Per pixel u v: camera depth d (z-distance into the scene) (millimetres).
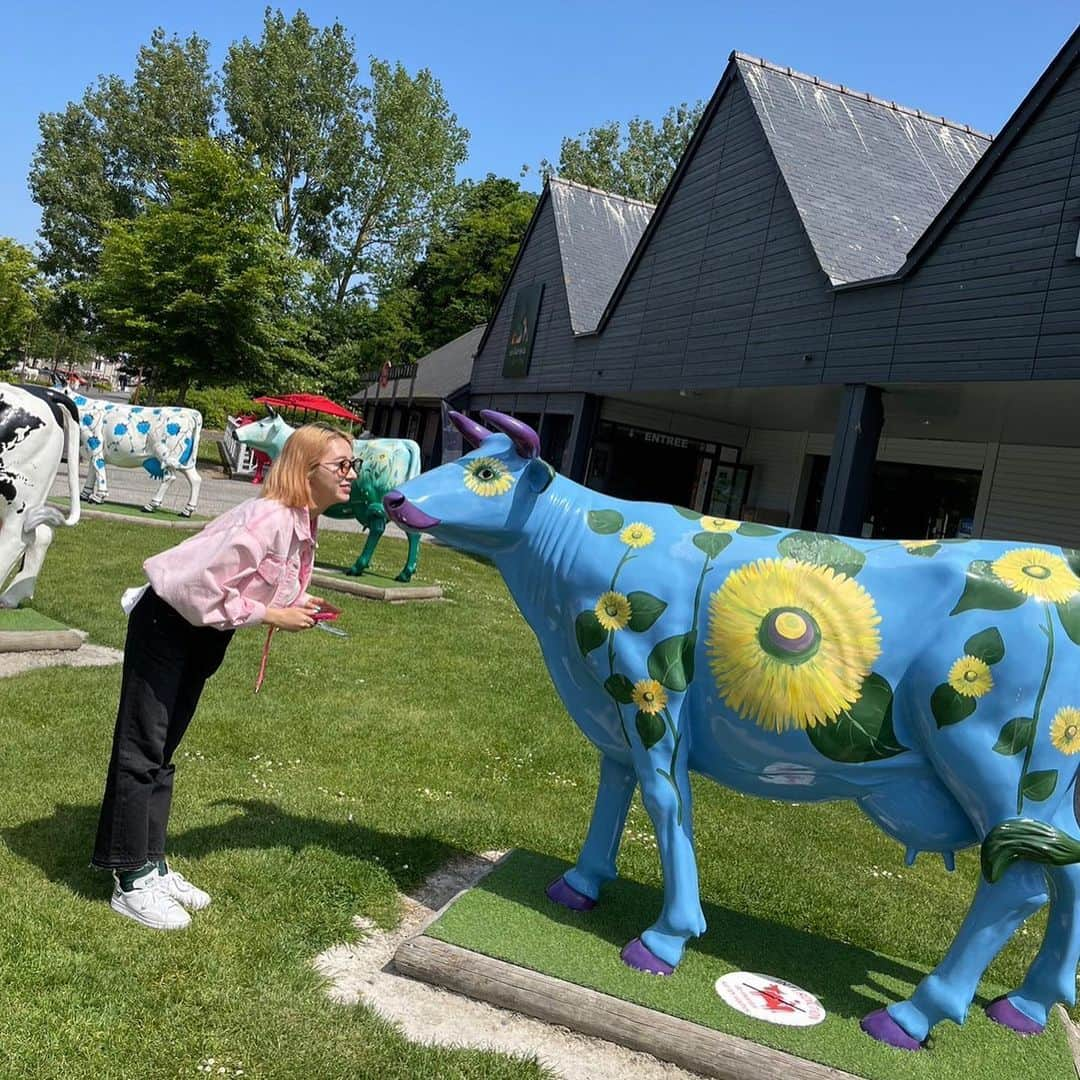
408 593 10984
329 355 40312
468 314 43688
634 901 3869
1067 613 2947
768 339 13164
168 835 3996
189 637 3268
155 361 24047
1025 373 9273
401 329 43250
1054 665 2900
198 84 46125
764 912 4387
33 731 4965
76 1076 2516
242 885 3656
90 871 3578
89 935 3135
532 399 22203
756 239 13781
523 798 5301
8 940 3033
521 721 6824
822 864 5148
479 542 3572
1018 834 2848
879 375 11078
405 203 43219
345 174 42094
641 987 3143
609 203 23812
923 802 3111
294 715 6039
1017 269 9438
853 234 12758
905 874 5277
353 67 42156
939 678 2955
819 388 13203
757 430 22828
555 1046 2988
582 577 3385
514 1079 2768
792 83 14750
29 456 6270
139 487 17953
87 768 4559
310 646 7926
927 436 17031
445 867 4246
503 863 4023
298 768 5141
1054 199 9094
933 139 15469
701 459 22922
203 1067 2635
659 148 52344
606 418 21766
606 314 18406
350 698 6633
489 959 3170
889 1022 3068
